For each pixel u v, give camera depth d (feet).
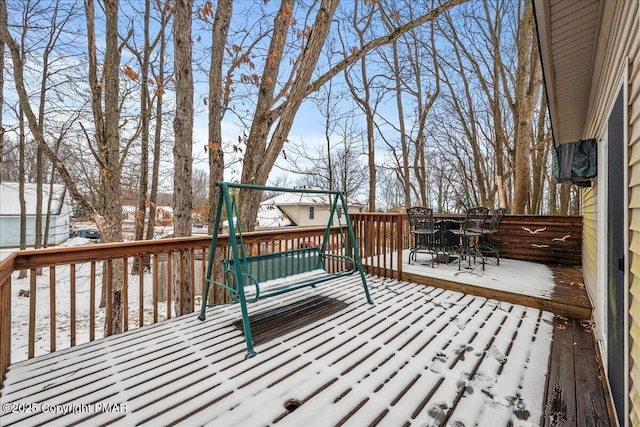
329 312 10.03
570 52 7.82
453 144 46.11
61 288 31.14
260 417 5.16
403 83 39.42
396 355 7.20
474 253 16.31
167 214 32.99
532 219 17.25
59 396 5.73
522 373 6.44
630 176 4.72
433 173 55.47
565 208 36.04
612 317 5.82
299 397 5.68
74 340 7.82
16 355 16.01
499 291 11.21
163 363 6.89
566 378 6.25
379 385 6.03
